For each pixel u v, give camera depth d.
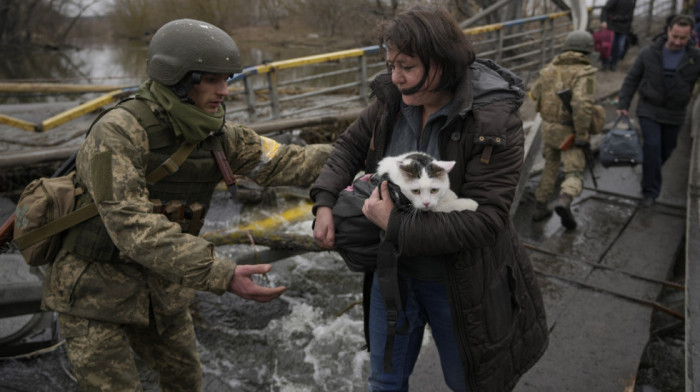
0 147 6.70
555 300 3.53
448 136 1.70
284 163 2.18
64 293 1.82
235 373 3.03
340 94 10.57
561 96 4.49
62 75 21.12
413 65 1.58
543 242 4.61
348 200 1.86
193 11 32.09
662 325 3.52
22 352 3.17
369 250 1.82
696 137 5.68
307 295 3.89
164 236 1.65
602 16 11.73
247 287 1.70
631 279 3.80
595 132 4.59
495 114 1.60
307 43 27.36
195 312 3.54
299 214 5.69
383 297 1.74
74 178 1.87
